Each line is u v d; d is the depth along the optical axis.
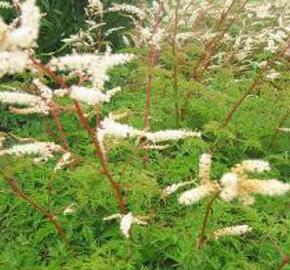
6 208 0.65
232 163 0.72
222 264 0.54
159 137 0.45
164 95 0.80
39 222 0.61
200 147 0.71
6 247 0.59
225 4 0.83
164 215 0.60
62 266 0.55
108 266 0.51
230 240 0.56
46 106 0.47
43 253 0.58
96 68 0.36
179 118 0.76
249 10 1.01
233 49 0.97
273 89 0.79
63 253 0.55
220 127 0.69
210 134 0.76
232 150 0.73
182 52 0.77
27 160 0.60
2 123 0.87
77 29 1.05
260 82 0.81
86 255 0.54
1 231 0.62
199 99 0.79
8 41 0.30
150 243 0.56
